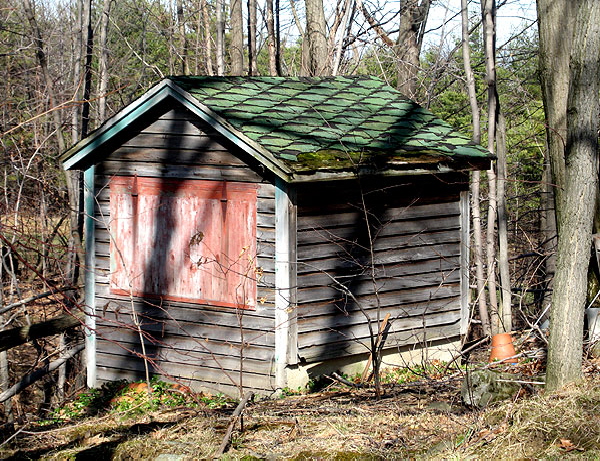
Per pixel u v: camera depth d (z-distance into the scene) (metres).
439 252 11.35
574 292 6.88
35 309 14.70
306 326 10.34
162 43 26.52
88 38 15.88
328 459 6.34
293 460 6.36
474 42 23.47
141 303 11.27
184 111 10.78
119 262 11.38
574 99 6.72
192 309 10.89
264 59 32.94
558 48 10.49
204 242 10.74
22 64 18.14
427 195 11.23
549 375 7.05
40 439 8.03
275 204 10.12
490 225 12.77
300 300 10.28
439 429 6.89
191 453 6.77
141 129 11.11
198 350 10.87
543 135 18.84
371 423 7.25
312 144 10.12
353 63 21.27
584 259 6.85
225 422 7.69
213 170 10.62
